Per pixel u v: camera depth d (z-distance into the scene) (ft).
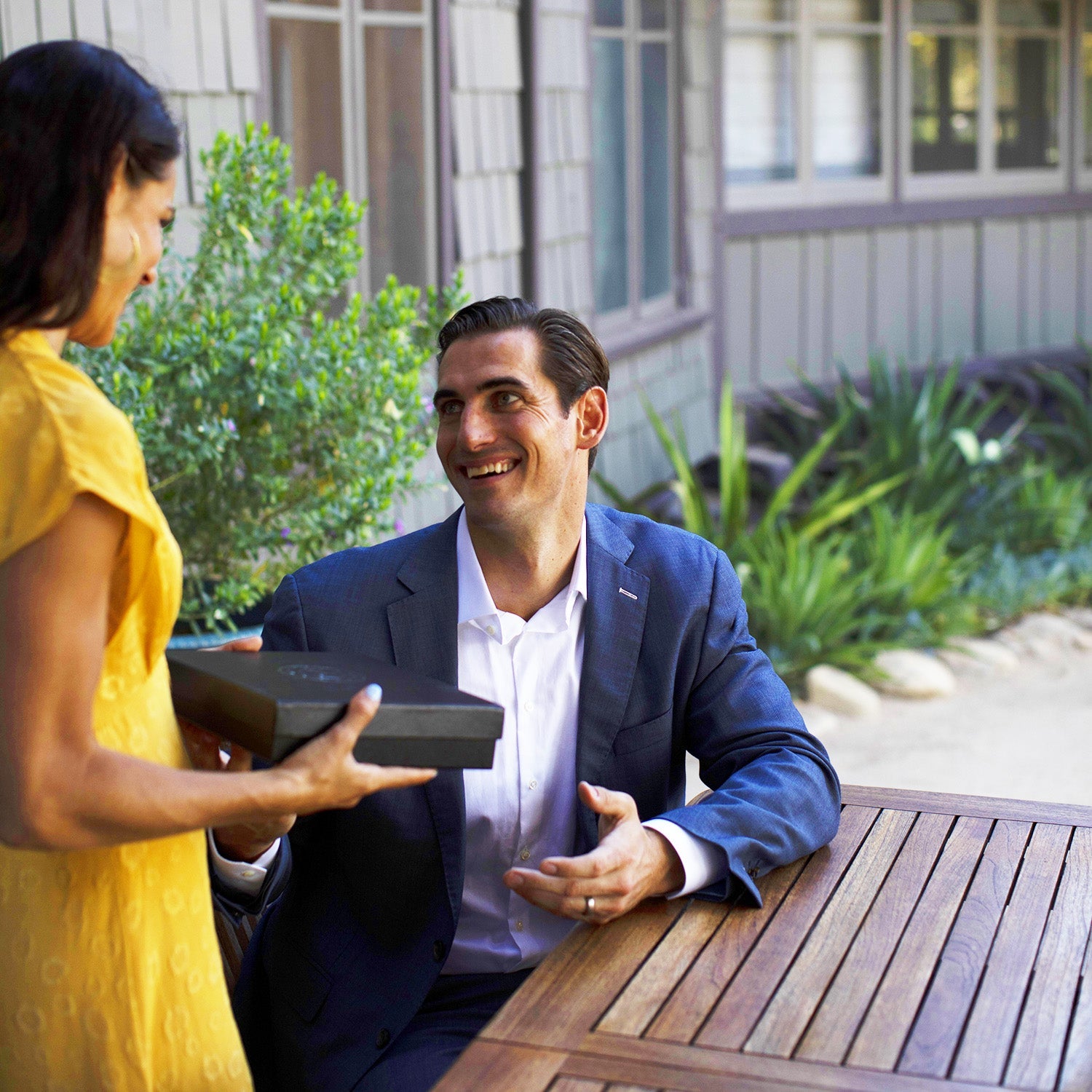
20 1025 4.35
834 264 28.55
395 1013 5.60
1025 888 5.61
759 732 6.12
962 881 5.68
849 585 17.60
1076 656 18.86
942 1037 4.50
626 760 6.00
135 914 4.36
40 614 3.82
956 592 19.92
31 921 4.31
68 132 3.92
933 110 29.71
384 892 5.71
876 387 24.80
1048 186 31.83
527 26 17.30
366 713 4.25
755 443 26.94
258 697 4.37
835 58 27.89
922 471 22.25
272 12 13.00
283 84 13.26
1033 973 4.92
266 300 10.72
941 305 30.32
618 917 5.32
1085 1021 4.60
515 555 5.90
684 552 6.30
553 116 18.53
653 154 23.09
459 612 5.93
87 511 3.88
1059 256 32.14
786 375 28.17
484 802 5.87
